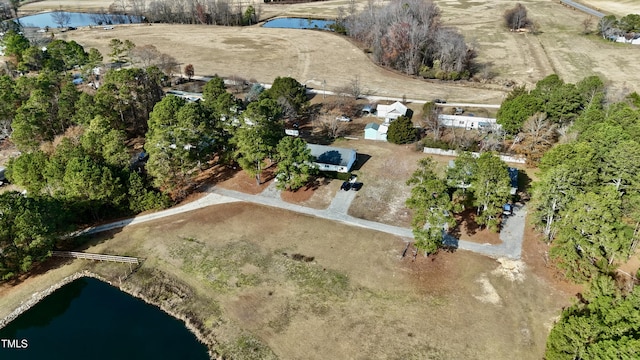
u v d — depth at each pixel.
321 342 43.12
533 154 71.31
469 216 60.28
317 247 55.81
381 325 44.66
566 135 67.56
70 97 82.00
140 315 47.50
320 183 69.38
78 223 61.19
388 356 41.47
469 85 112.12
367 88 111.75
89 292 50.78
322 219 61.06
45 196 56.75
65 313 48.16
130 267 53.88
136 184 63.34
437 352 41.62
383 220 60.53
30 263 50.53
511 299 47.09
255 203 64.94
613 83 106.19
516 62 126.50
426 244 49.75
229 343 43.53
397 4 140.12
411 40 120.06
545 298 46.97
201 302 48.47
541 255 52.84
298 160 62.81
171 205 64.88
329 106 101.69
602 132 57.38
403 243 55.94
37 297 49.94
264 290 49.56
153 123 70.25
